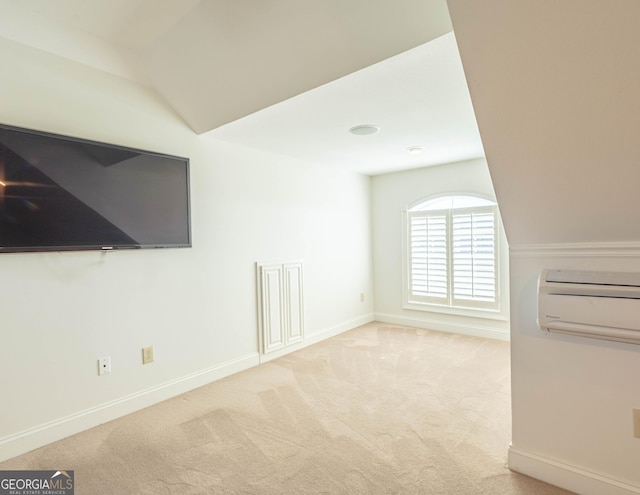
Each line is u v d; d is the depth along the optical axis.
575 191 1.39
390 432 2.01
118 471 1.72
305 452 1.84
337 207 4.12
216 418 2.21
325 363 3.14
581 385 1.51
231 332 2.95
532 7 1.03
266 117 2.41
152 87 2.42
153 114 2.42
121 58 2.21
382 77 1.88
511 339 1.68
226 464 1.76
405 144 3.14
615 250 1.44
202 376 2.73
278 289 3.35
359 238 4.47
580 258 1.51
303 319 3.64
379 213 4.60
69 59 2.03
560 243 1.55
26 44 1.88
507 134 1.35
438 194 4.05
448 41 1.55
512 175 1.47
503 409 2.25
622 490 1.43
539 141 1.32
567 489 1.54
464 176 3.86
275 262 3.34
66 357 2.04
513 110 1.27
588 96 1.14
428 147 3.24
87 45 2.07
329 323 4.01
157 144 2.44
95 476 1.69
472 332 3.92
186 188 2.52
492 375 2.79
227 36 1.84
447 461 1.74
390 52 1.64
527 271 1.63
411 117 2.46
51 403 1.98
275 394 2.53
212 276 2.81
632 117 1.13
